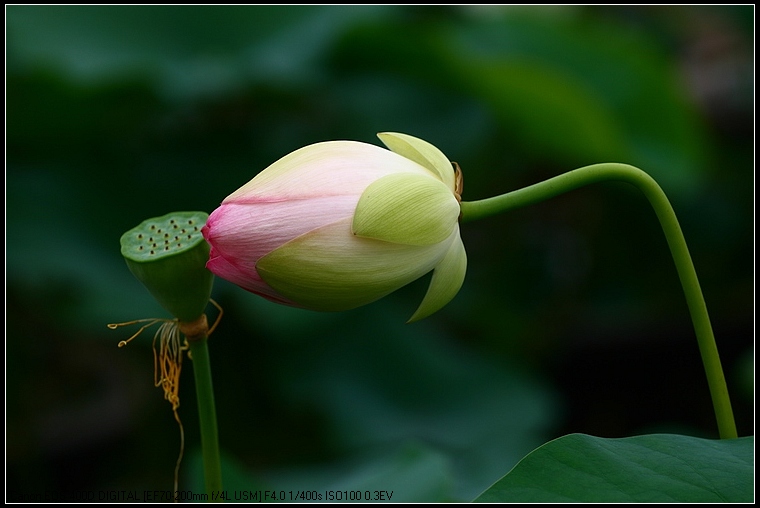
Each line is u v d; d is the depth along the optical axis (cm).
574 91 200
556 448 151
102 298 191
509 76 202
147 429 217
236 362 213
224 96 215
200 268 152
